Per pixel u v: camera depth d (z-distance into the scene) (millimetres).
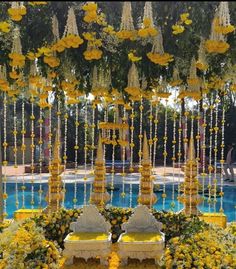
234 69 4430
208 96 5691
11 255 3955
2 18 3717
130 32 3281
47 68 4516
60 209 5422
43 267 3896
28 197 11570
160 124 18391
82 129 18312
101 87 4590
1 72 4484
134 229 4738
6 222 5422
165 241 4914
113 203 10758
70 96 4977
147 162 5816
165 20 3373
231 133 17766
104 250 4398
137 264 4434
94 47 3928
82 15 3783
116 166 16000
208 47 3367
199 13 3242
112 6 3348
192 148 6043
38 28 3904
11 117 20938
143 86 4613
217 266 3621
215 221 5988
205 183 12570
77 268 4320
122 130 6043
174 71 4445
